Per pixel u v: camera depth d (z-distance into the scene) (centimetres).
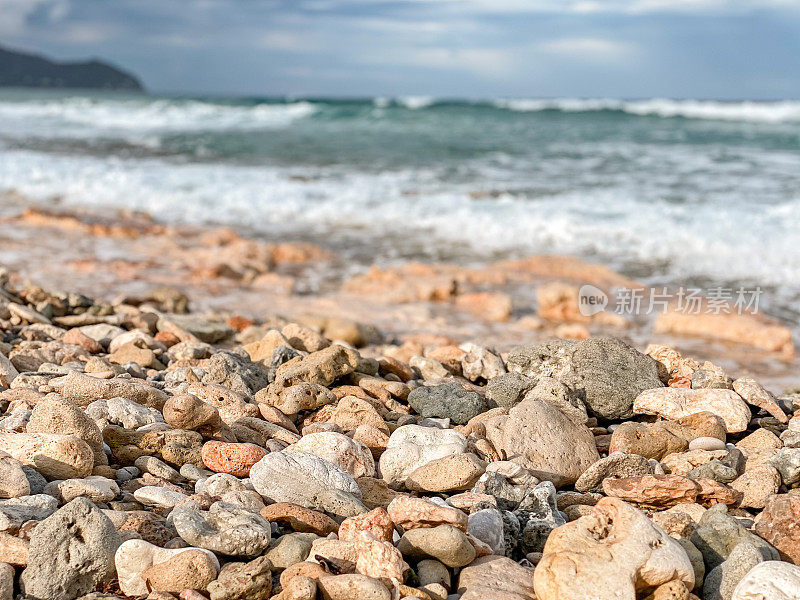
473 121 798
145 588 82
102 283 215
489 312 205
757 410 120
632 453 106
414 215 315
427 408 119
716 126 739
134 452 101
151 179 385
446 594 82
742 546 85
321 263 253
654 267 244
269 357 136
